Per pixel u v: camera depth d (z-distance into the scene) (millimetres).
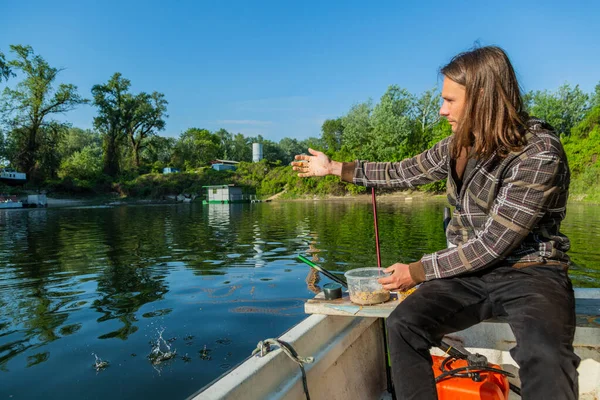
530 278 1227
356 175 1887
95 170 52031
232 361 3691
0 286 6594
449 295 1292
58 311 5230
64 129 48094
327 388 1566
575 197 27281
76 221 20125
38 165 46594
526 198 1181
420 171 1740
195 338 4230
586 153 29469
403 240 10883
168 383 3305
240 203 43469
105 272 7598
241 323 4668
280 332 4371
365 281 1652
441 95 1397
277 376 1322
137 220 20531
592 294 1937
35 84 44750
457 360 1603
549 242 1259
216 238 12523
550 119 45688
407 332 1233
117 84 55812
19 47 44281
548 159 1167
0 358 3844
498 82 1224
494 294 1269
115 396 3115
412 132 43312
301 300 5543
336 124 65312
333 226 15242
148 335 4336
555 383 1048
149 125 60156
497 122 1220
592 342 1646
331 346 1622
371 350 1995
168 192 52094
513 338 1826
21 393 3199
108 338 4273
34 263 8641
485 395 1373
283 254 9180
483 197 1304
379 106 43938
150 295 5930
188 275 7219
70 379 3402
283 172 52406
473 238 1289
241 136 93812
